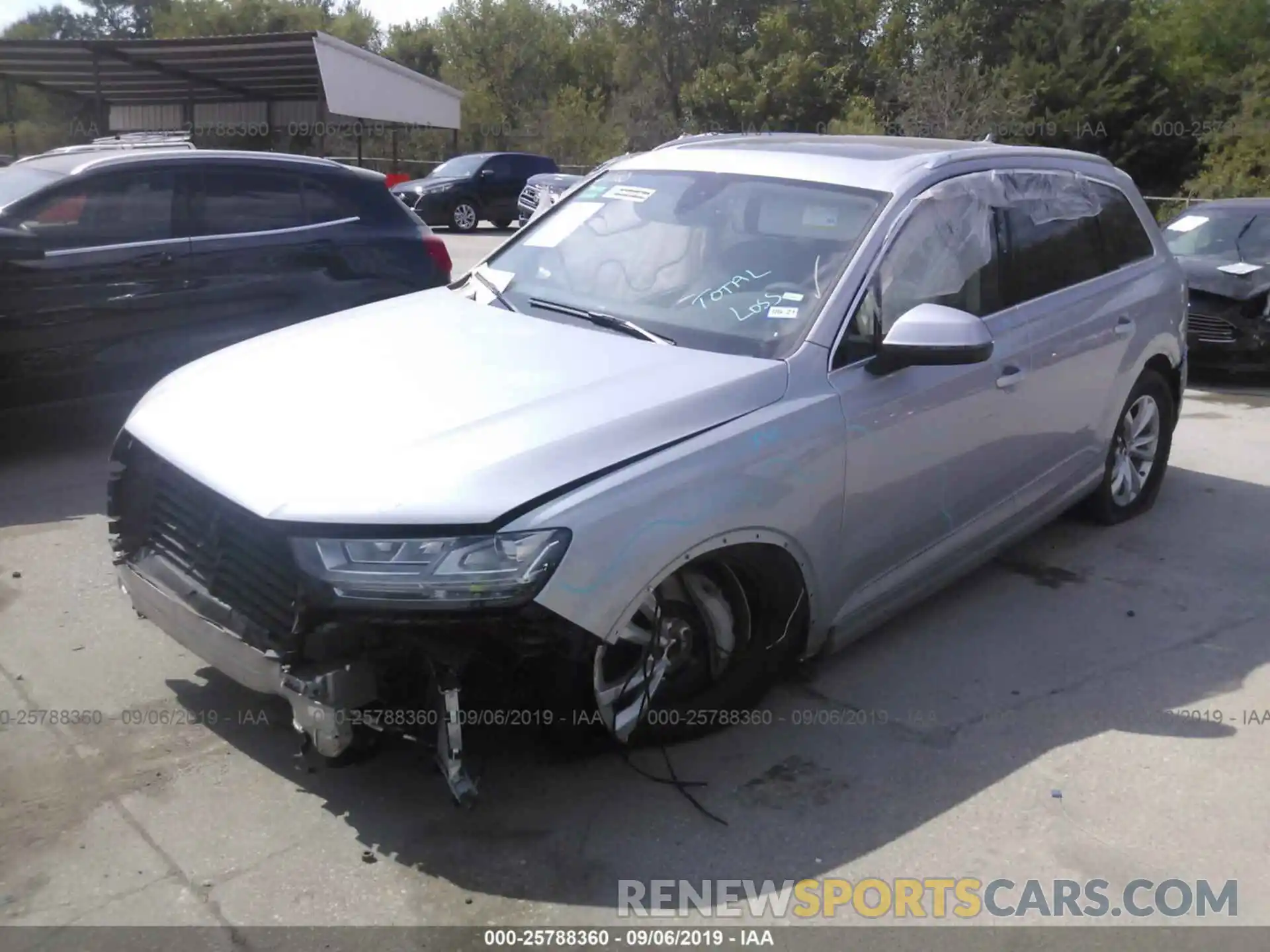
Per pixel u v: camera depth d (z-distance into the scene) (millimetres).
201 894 3127
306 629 3131
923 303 4395
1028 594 5277
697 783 3674
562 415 3463
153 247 7035
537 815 3484
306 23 52844
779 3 43375
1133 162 34531
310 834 3381
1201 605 5223
